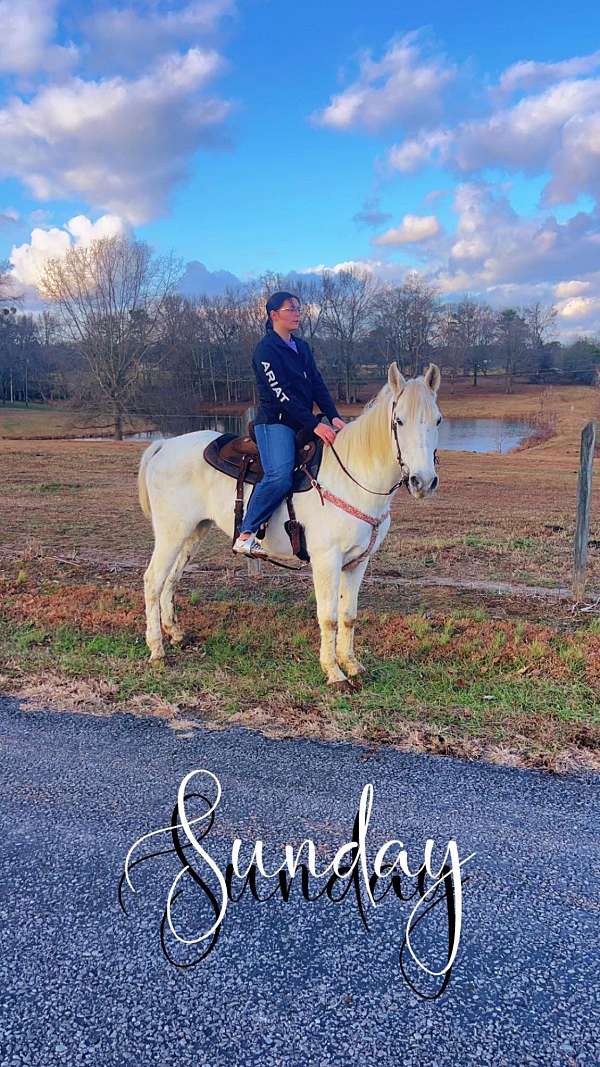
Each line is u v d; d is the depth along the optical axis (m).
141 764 3.32
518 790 3.10
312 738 3.58
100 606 5.64
